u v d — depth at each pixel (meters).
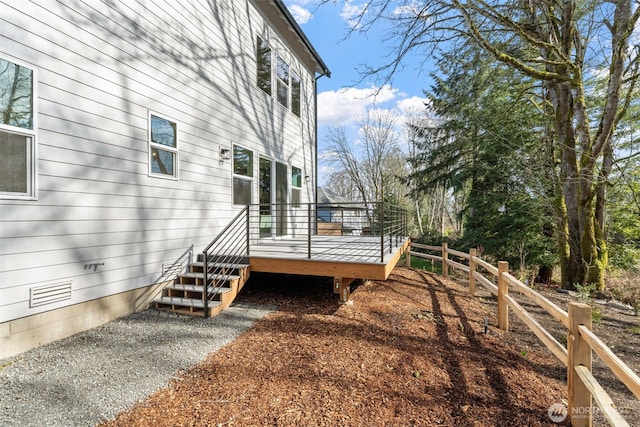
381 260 4.84
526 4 7.68
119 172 4.14
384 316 4.67
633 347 4.56
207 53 5.85
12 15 3.02
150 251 4.64
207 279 4.55
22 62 3.10
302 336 3.80
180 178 5.20
